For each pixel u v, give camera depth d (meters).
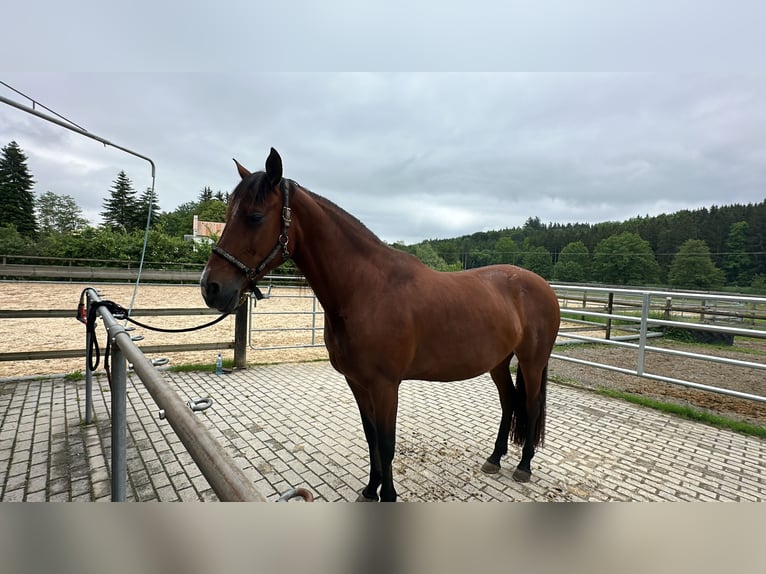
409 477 2.62
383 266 2.06
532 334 2.68
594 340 4.86
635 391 4.95
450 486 2.52
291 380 4.75
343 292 1.94
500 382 2.81
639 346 4.44
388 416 1.97
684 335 8.97
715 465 2.88
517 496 2.42
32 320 8.04
